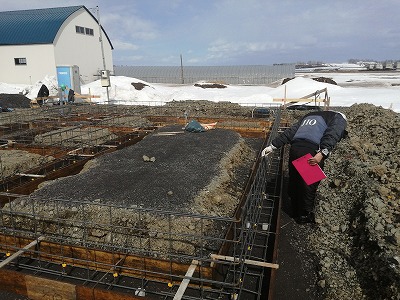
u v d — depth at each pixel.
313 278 3.70
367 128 9.06
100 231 4.06
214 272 3.46
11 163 6.59
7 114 12.59
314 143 4.39
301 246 4.28
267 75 37.84
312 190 4.55
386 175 5.02
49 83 22.92
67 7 30.56
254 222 4.29
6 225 4.30
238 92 24.64
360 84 33.12
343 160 6.41
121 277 3.63
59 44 27.52
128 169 5.92
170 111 13.48
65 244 3.82
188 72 40.53
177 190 4.98
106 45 33.69
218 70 39.94
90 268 3.78
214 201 4.95
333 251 4.05
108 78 17.36
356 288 3.39
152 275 3.58
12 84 27.08
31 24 28.19
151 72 41.75
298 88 23.77
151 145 7.56
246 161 7.48
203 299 3.29
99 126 10.20
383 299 3.07
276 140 4.82
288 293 3.49
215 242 3.97
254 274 3.73
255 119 11.03
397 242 3.43
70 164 6.64
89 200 4.59
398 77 46.31
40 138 8.76
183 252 3.80
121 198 4.66
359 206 4.52
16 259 3.95
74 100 18.09
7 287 3.49
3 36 27.62
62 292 3.28
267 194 5.62
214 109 13.80
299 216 4.80
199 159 6.52
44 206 4.47
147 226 4.13
